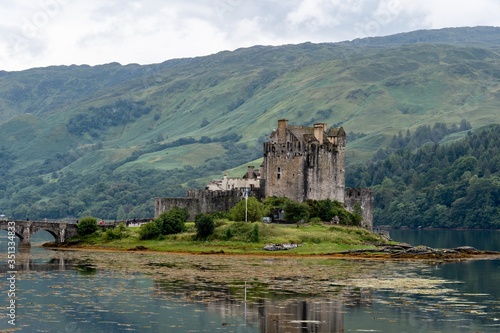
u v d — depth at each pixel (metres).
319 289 170.00
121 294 160.12
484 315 145.12
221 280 180.88
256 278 184.88
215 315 141.50
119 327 132.00
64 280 178.88
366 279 186.88
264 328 133.00
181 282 177.12
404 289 172.38
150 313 142.25
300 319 139.75
